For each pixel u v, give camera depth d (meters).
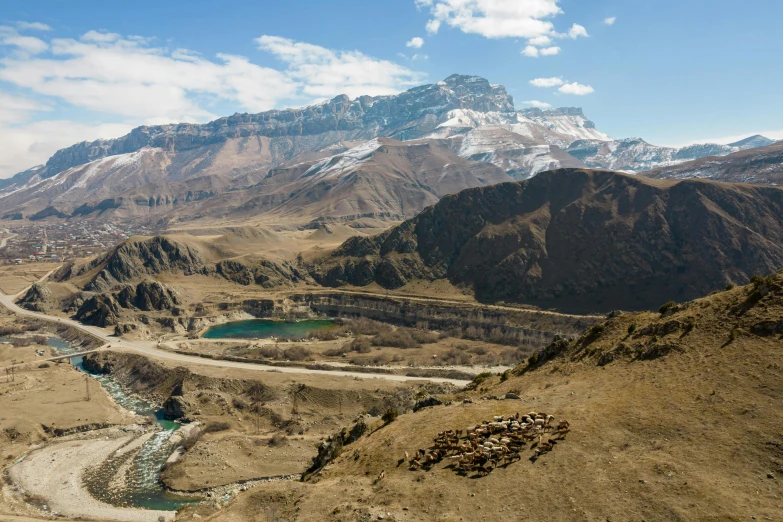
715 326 63.97
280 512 51.06
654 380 58.97
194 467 105.75
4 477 104.12
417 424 62.34
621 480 42.91
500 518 41.22
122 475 105.31
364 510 45.28
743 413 47.94
